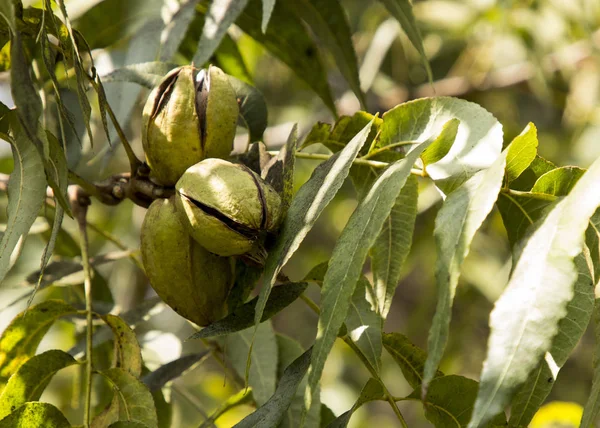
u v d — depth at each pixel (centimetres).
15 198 73
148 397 77
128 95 88
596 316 73
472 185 71
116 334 79
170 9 90
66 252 93
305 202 74
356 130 80
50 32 77
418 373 77
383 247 78
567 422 101
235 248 75
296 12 91
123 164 123
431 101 78
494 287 127
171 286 77
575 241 70
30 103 70
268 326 84
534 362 68
